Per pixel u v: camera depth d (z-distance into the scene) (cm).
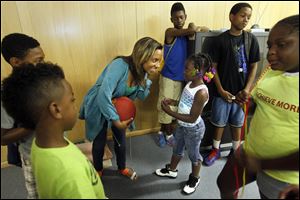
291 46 43
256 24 97
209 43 107
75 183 45
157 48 97
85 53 94
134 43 100
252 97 65
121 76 99
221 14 102
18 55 63
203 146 104
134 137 117
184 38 116
